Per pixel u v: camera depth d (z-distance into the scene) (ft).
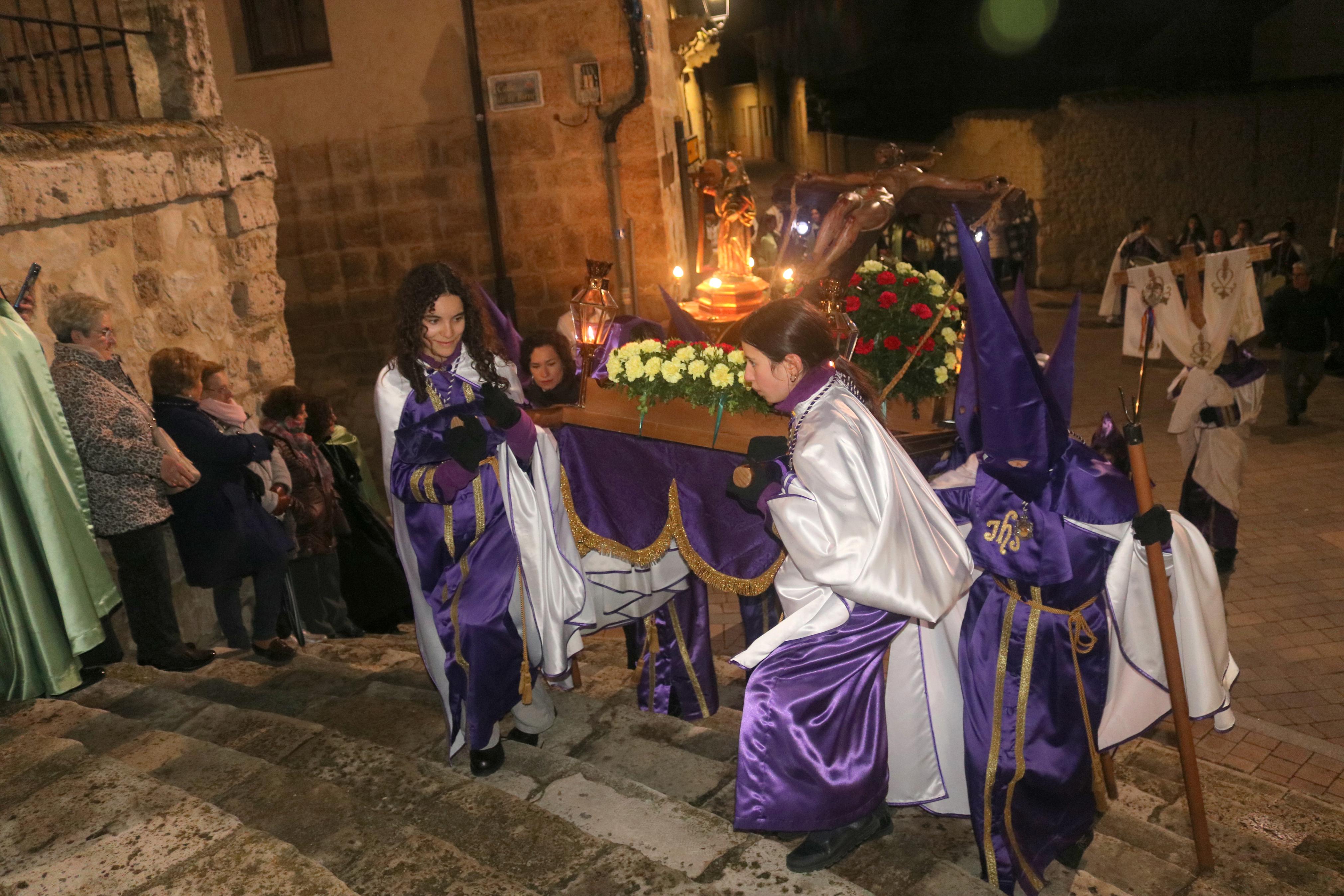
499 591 11.82
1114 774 12.62
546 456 12.17
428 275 11.47
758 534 13.04
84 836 9.89
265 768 11.45
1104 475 10.22
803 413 10.03
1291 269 42.19
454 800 11.15
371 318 36.50
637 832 10.80
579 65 33.37
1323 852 12.55
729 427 12.78
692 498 13.16
